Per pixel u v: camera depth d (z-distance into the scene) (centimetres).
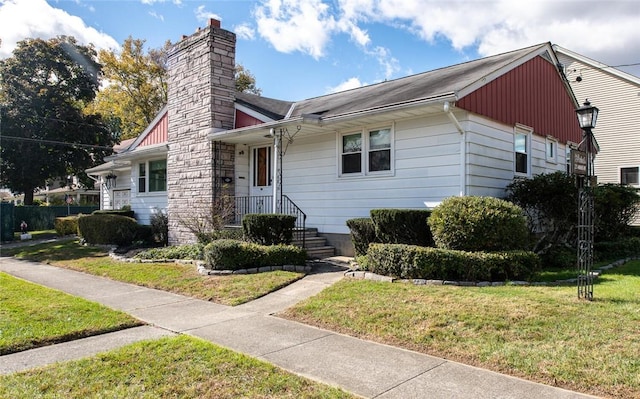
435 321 501
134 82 3488
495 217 738
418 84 1084
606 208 1080
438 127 928
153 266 995
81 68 2844
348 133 1095
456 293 609
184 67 1398
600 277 751
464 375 378
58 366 397
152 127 1714
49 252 1385
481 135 949
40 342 472
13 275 987
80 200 4053
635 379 346
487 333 459
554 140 1318
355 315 548
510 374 376
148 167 1695
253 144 1330
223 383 355
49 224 2794
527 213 994
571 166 612
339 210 1106
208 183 1282
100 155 2792
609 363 375
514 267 709
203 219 1234
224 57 1327
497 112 1005
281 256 901
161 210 1563
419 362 411
